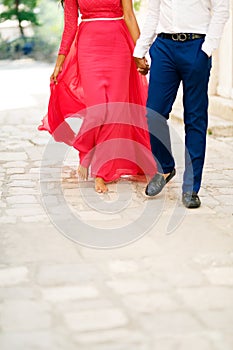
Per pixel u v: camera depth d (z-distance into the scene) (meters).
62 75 6.81
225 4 5.56
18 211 5.82
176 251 4.88
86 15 6.56
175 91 5.99
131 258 4.75
